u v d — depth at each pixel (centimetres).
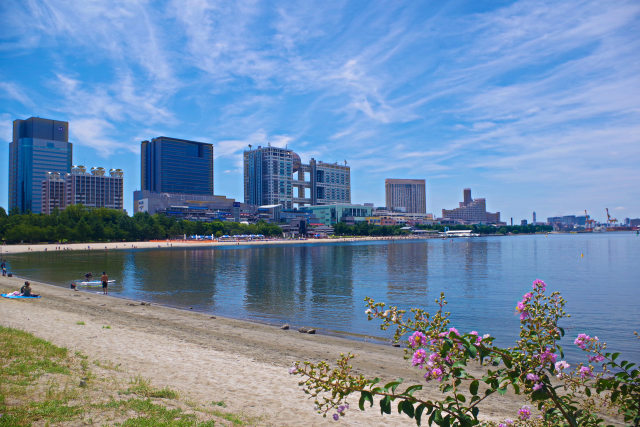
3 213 19438
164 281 6800
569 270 8219
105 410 1232
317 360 2339
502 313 4022
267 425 1324
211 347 2534
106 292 5319
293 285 6309
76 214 19675
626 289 5553
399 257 12619
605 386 721
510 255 13038
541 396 652
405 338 3014
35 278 7031
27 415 1122
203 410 1362
